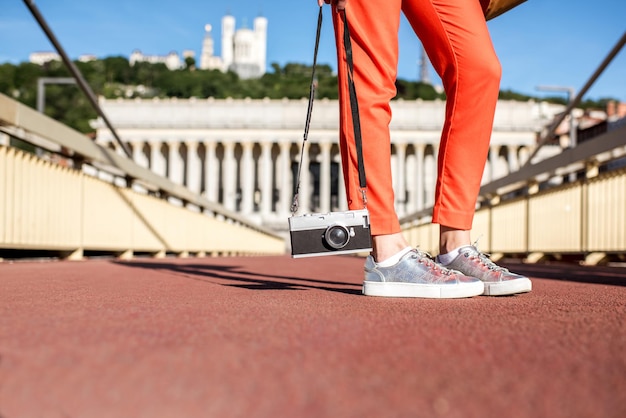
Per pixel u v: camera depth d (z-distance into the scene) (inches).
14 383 40.7
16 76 4010.8
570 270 297.6
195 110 2556.6
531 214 465.1
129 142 2539.4
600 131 1875.0
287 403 37.1
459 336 62.4
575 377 44.6
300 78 4862.2
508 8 125.0
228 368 45.8
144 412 35.1
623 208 326.6
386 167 112.2
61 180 310.5
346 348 54.7
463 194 119.8
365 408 36.3
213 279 177.3
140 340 57.1
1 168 252.4
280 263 401.1
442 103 2546.8
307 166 2684.5
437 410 36.0
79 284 150.9
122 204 402.3
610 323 75.0
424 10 114.7
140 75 5334.6
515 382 43.0
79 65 4411.9
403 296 112.3
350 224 107.4
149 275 198.5
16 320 72.5
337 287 143.6
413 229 920.9
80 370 44.2
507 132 2469.2
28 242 277.3
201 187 2677.2
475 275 118.6
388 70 111.5
